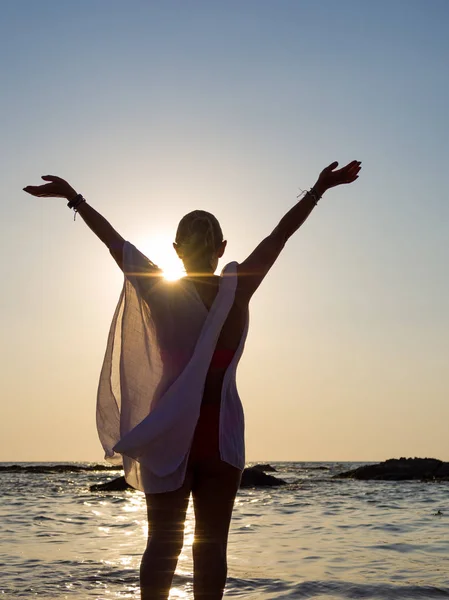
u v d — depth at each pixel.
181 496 2.96
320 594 4.92
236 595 4.89
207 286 3.09
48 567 5.95
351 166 3.22
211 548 2.97
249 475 25.69
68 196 3.21
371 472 34.78
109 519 11.24
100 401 3.15
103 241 3.20
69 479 38.22
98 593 4.87
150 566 2.91
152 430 2.86
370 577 5.56
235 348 3.06
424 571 5.86
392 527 9.73
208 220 3.21
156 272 3.08
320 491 21.59
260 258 3.12
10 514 12.30
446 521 10.64
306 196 3.21
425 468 33.88
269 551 7.18
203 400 3.00
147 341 3.06
